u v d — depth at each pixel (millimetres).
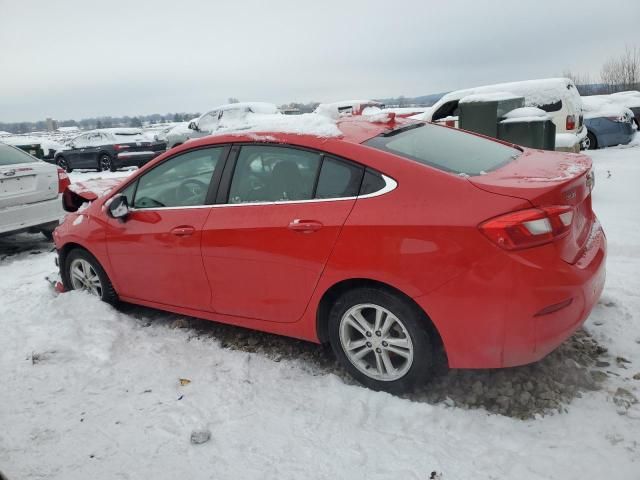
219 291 3518
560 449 2436
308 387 3143
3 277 5812
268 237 3129
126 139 18188
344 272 2857
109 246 4078
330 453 2551
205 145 3609
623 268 4469
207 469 2500
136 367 3492
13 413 3047
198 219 3508
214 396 3100
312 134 3176
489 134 7648
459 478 2324
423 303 2666
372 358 3090
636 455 2354
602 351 3223
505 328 2529
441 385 2994
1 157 6691
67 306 4285
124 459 2605
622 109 13617
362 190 2883
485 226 2486
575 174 2770
